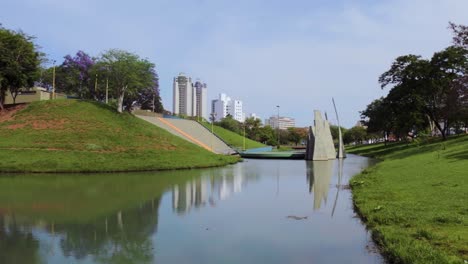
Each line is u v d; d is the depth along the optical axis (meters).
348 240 11.73
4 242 11.74
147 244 11.45
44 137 40.00
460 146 37.28
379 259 9.97
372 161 49.88
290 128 137.88
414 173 23.53
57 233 12.74
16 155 34.44
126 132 45.69
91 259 10.18
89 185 24.33
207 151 48.88
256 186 24.12
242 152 62.53
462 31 41.22
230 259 10.09
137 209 16.64
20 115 46.28
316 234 12.48
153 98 89.81
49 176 29.20
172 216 15.25
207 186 24.14
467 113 47.00
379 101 84.12
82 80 77.38
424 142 55.06
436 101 52.03
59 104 49.97
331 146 57.88
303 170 36.06
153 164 35.78
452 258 8.19
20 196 19.97
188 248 11.08
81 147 38.16
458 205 13.41
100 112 50.06
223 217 15.10
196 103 146.38
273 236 12.30
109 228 13.38
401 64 54.22
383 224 12.23
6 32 48.28
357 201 16.77
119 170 33.25
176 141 48.28
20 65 48.47
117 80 55.09
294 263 9.78
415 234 10.44
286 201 18.64
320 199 19.17
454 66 49.00
